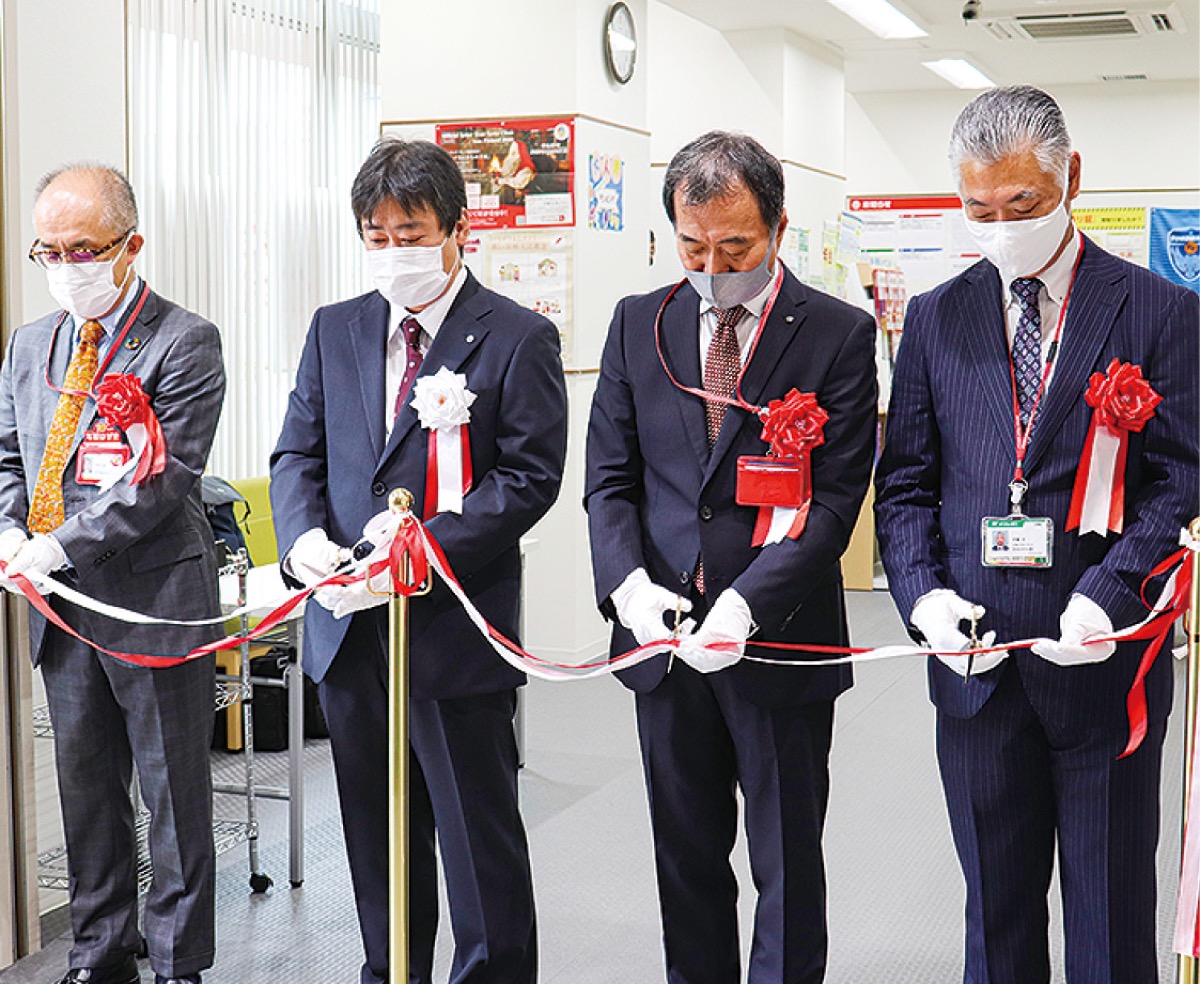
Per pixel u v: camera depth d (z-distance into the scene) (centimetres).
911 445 234
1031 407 222
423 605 256
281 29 659
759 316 238
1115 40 907
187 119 597
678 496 241
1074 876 225
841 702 588
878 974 331
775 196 229
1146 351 216
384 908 271
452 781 260
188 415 289
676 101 866
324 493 269
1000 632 221
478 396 258
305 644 268
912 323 236
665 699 244
